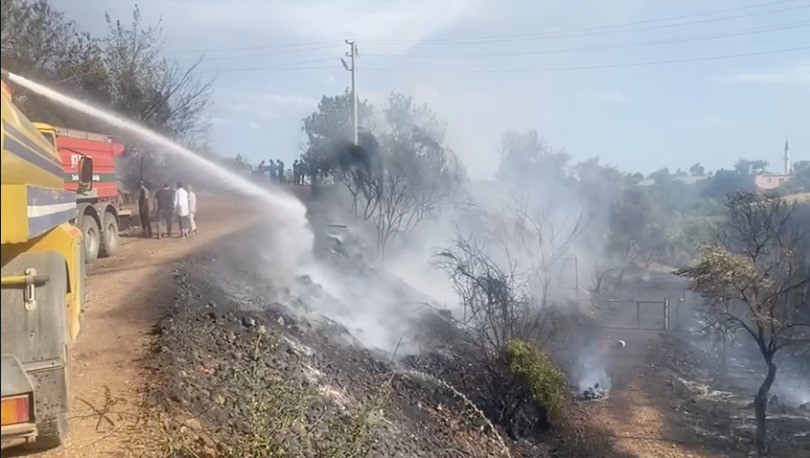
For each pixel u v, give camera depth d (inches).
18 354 263.3
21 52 808.3
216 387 397.4
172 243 869.2
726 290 778.8
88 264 702.5
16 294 264.1
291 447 305.0
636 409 845.2
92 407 317.7
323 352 617.0
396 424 548.1
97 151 767.1
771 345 759.7
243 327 548.1
